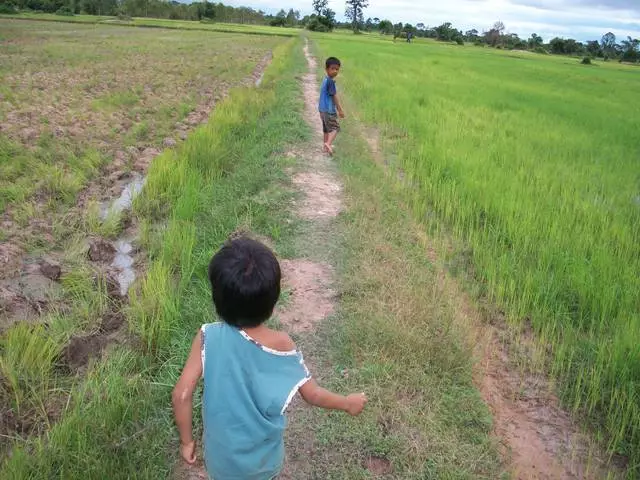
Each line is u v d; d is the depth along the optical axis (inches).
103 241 242.4
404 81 852.0
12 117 451.2
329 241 240.7
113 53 1166.3
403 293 196.5
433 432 136.9
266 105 548.4
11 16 2667.3
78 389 149.5
